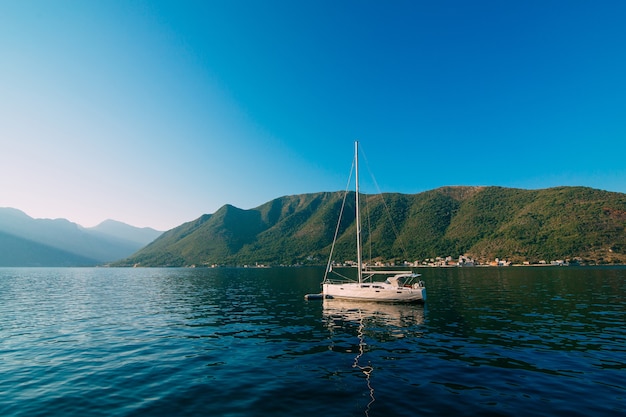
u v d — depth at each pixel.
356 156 45.00
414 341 21.89
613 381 14.30
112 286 77.38
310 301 44.91
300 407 12.04
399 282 41.72
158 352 19.89
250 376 15.49
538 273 101.44
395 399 12.67
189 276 130.62
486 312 32.78
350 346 20.94
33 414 11.74
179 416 11.42
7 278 119.56
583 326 25.48
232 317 32.41
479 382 14.37
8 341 22.86
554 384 14.03
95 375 15.80
